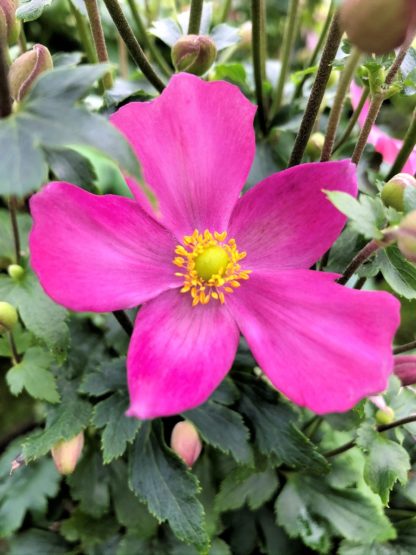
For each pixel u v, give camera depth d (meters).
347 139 0.13
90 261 0.08
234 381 0.11
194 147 0.09
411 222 0.07
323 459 0.11
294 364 0.08
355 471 0.12
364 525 0.11
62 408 0.11
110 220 0.08
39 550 0.13
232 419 0.11
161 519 0.10
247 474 0.11
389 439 0.11
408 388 0.11
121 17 0.10
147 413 0.08
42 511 0.13
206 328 0.09
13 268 0.11
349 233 0.11
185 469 0.10
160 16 0.18
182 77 0.08
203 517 0.10
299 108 0.13
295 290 0.09
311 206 0.09
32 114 0.07
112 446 0.10
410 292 0.09
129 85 0.12
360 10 0.07
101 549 0.13
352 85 0.12
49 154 0.10
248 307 0.09
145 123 0.08
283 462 0.11
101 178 0.16
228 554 0.12
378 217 0.08
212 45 0.10
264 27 0.12
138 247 0.09
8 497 0.13
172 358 0.08
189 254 0.09
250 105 0.09
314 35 0.20
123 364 0.11
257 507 0.12
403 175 0.09
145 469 0.11
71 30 0.23
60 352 0.10
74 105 0.07
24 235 0.12
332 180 0.09
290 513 0.12
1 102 0.07
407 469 0.10
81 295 0.08
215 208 0.09
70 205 0.08
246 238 0.09
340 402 0.08
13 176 0.07
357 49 0.08
